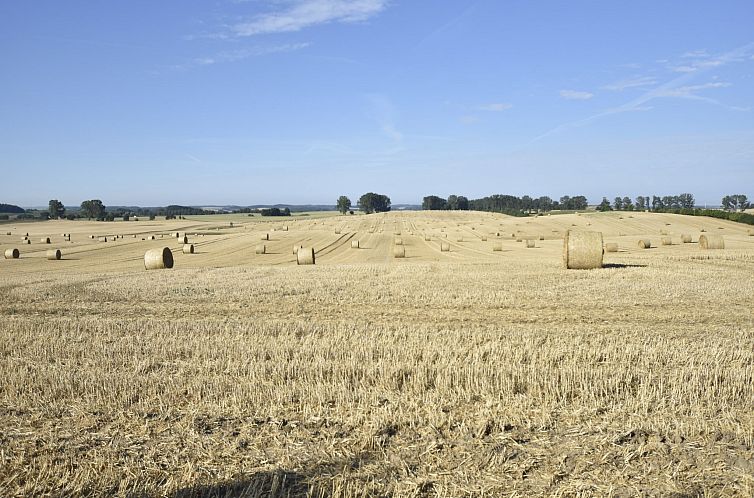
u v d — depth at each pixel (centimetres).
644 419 765
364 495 595
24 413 848
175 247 6194
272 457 683
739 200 15388
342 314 1692
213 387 931
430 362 1045
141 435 756
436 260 4341
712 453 672
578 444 701
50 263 4556
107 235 8931
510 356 1078
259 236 7762
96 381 972
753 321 1504
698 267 2855
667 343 1186
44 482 631
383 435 734
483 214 12612
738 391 876
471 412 815
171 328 1456
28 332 1426
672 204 17338
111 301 2031
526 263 3344
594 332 1341
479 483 615
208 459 680
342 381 941
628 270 2712
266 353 1152
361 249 5750
